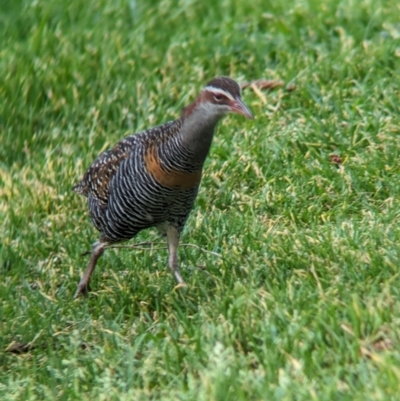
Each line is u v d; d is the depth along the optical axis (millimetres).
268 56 17125
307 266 11414
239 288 11016
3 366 10961
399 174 13344
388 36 16844
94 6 19359
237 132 15195
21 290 12664
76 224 14008
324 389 8859
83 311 11750
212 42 17641
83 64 17219
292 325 9945
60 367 10500
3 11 19891
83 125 16266
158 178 11148
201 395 9008
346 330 9711
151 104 16188
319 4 17969
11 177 15320
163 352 10133
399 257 11156
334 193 13398
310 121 14875
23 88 16781
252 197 13633
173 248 11891
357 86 15562
